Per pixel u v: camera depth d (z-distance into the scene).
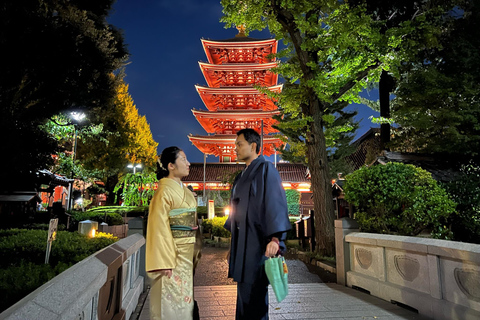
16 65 8.52
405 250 4.27
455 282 3.50
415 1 10.65
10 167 8.56
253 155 2.81
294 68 10.27
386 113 12.61
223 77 41.84
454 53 10.30
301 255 9.55
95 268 2.15
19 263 4.14
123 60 13.92
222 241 12.69
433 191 6.55
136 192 22.64
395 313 3.98
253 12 9.31
